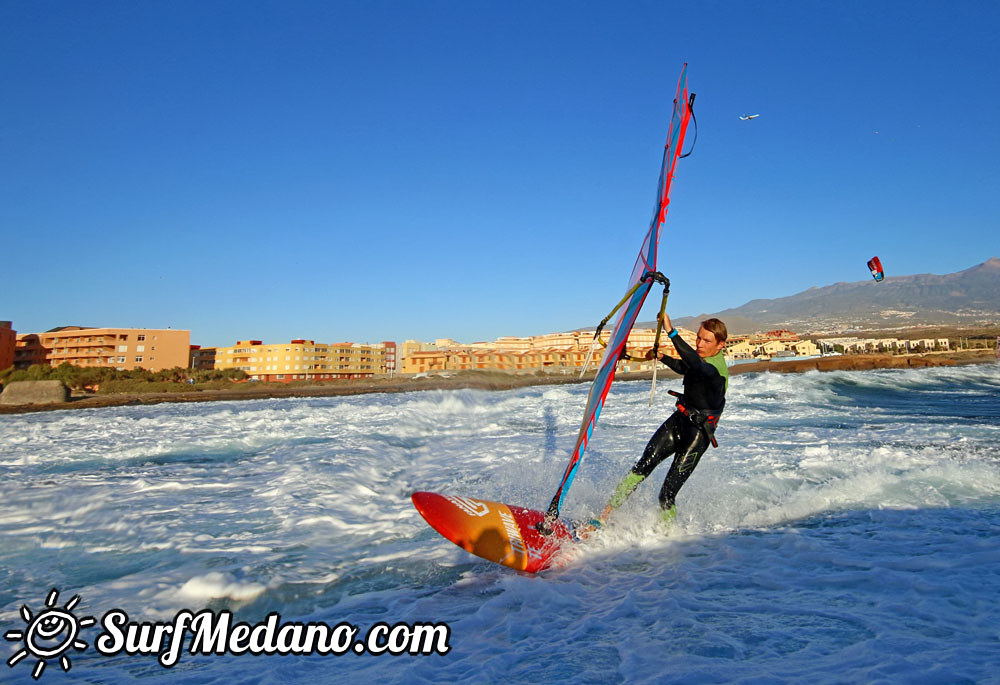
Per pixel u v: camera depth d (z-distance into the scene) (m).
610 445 8.89
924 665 2.10
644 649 2.43
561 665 2.33
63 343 77.31
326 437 10.39
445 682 2.25
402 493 5.98
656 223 4.54
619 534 4.31
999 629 2.43
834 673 2.08
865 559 3.51
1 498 5.77
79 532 4.62
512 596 3.23
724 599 3.00
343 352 94.44
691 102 4.42
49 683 2.43
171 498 5.77
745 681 2.07
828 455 7.00
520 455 8.16
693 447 4.46
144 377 53.84
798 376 22.52
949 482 5.46
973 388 18.78
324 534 4.55
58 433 11.94
